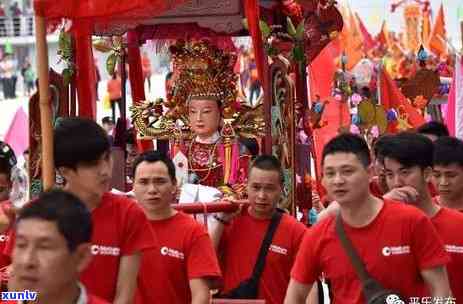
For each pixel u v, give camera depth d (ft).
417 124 47.26
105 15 24.26
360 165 20.92
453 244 23.70
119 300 20.51
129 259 20.67
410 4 98.99
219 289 28.45
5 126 96.17
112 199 20.76
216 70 36.45
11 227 23.31
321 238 21.48
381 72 48.32
